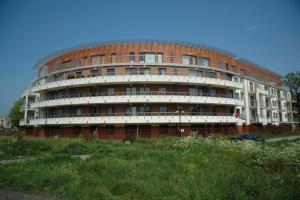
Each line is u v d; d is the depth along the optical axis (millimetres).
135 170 12984
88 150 26859
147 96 46812
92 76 49812
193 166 13797
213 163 14367
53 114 55594
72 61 54562
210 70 54562
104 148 27219
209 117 49750
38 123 54125
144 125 47500
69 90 52750
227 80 53875
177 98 47969
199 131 50438
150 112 48062
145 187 10234
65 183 11641
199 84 51219
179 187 10148
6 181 12648
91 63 52219
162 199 9305
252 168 13078
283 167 12805
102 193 9930
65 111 52469
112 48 51312
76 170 13852
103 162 15000
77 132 50094
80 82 49094
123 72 49906
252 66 71875
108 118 46344
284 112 84062
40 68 67500
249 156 15109
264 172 12172
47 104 52531
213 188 9617
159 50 51438
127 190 10234
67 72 53938
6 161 20469
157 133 47312
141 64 49625
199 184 10266
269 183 10023
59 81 51344
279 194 8727
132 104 48312
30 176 13086
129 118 46000
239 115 56656
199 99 49531
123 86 49094
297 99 88125
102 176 12312
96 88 50031
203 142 20031
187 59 53188
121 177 12234
